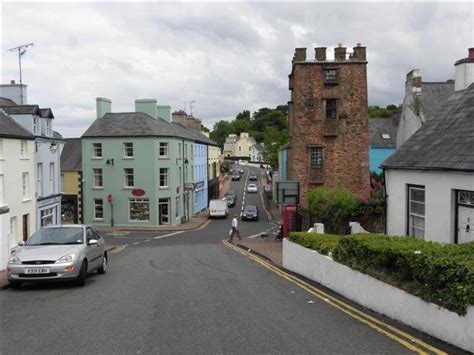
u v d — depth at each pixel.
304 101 34.69
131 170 44.88
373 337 6.95
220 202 54.06
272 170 88.88
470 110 13.68
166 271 15.89
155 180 44.44
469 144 11.79
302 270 14.24
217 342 6.75
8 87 35.41
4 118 26.75
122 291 11.41
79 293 11.26
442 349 6.29
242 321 8.03
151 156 44.44
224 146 178.88
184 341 6.82
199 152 60.28
